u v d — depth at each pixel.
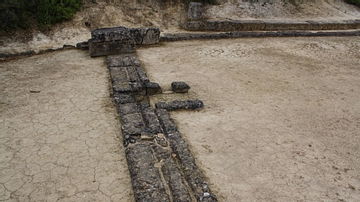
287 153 5.46
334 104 7.59
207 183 4.43
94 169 4.78
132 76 8.11
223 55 11.10
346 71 10.12
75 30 12.23
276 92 8.12
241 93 7.91
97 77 8.41
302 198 4.42
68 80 8.12
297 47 12.76
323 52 12.25
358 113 7.16
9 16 10.90
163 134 5.54
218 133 5.96
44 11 11.88
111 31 10.13
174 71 9.23
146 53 10.92
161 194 4.11
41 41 11.27
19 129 5.74
